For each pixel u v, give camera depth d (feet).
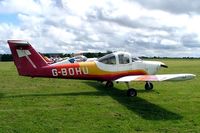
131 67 52.08
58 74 48.70
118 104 40.40
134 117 32.68
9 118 32.19
